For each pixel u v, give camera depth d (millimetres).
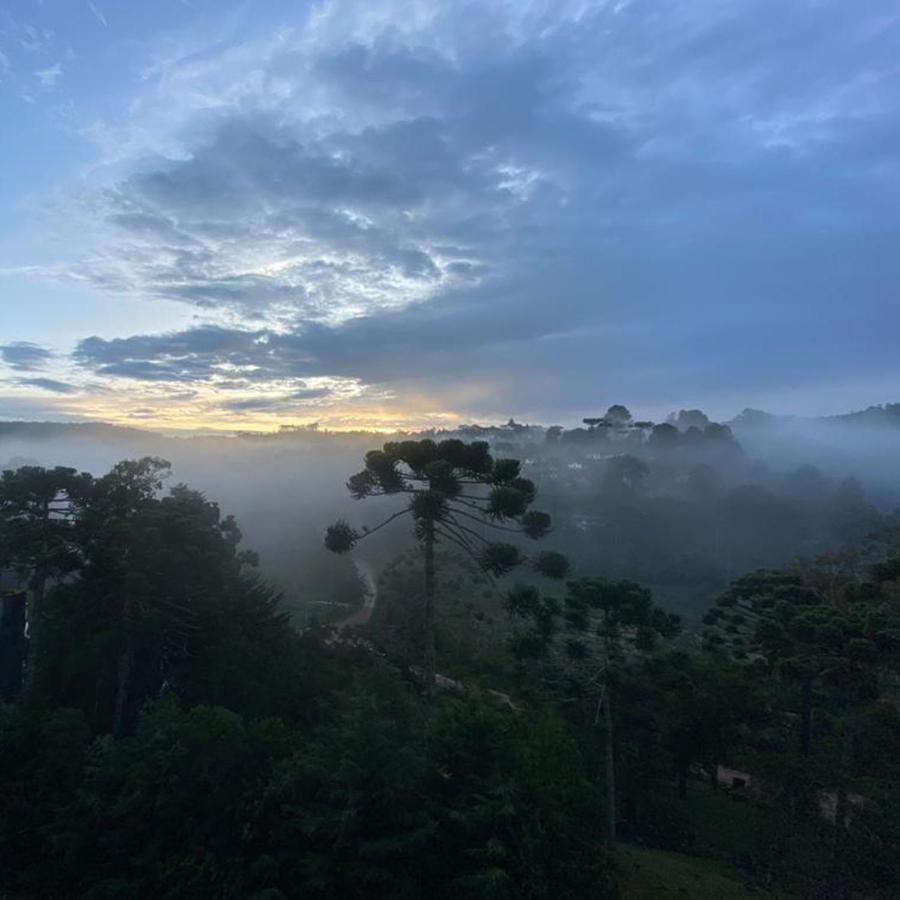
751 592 31500
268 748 11547
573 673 18047
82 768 12328
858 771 16797
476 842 10172
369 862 9789
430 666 14438
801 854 15086
